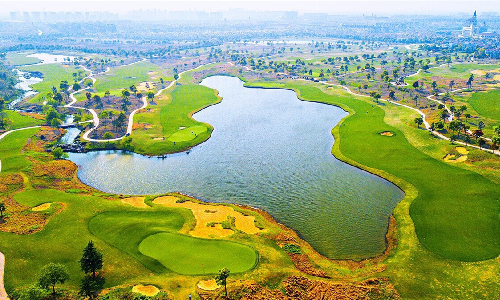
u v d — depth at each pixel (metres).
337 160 154.62
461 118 191.62
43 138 180.12
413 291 80.50
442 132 172.50
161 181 139.62
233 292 78.75
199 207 118.69
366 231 105.88
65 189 130.25
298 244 99.06
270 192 129.38
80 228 102.81
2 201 118.00
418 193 122.50
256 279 82.75
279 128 197.50
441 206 113.69
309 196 125.69
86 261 80.75
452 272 86.00
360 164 147.62
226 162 155.50
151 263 87.88
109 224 104.62
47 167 146.38
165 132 190.25
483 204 112.75
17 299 76.94
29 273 85.19
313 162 153.25
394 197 123.44
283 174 143.00
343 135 180.38
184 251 92.19
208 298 77.06
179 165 153.50
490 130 172.00
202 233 102.06
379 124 190.12
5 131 186.50
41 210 112.62
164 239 96.88
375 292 80.44
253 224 107.69
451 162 141.25
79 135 185.62
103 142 175.12
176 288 79.75
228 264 87.62
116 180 141.00
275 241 99.31
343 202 121.44
